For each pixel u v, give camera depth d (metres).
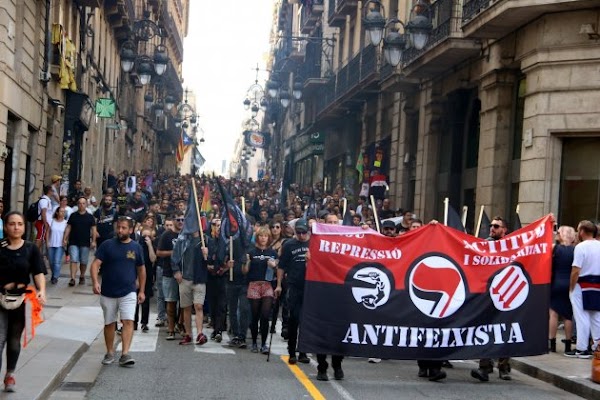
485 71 19.89
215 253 12.94
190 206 12.78
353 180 35.97
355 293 10.29
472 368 11.90
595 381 10.07
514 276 10.59
